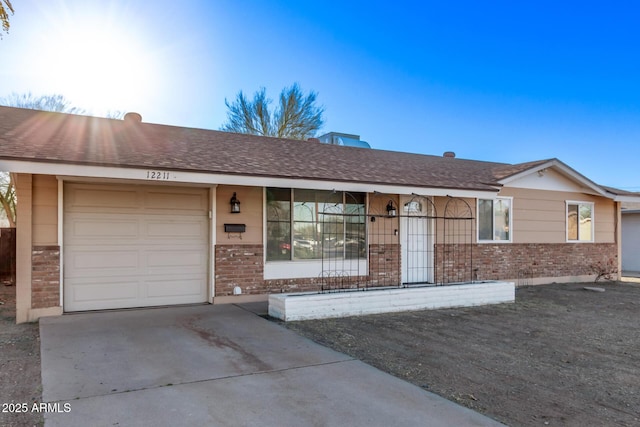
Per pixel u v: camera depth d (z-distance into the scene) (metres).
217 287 9.01
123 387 4.32
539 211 13.89
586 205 15.05
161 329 6.76
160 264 8.65
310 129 26.52
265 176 8.13
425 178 10.91
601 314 9.21
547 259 14.00
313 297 7.98
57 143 7.54
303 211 10.13
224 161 8.53
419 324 7.86
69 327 6.74
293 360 5.40
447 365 5.49
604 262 15.31
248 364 5.19
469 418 3.83
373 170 10.66
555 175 14.25
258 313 8.19
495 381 4.95
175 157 8.08
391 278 11.25
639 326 8.08
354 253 10.80
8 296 10.34
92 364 5.02
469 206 12.51
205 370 4.92
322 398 4.19
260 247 9.49
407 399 4.23
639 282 15.27
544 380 5.04
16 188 7.31
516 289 12.70
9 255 12.61
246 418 3.68
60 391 4.17
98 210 8.12
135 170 6.96
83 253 7.98
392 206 11.29
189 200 8.95
